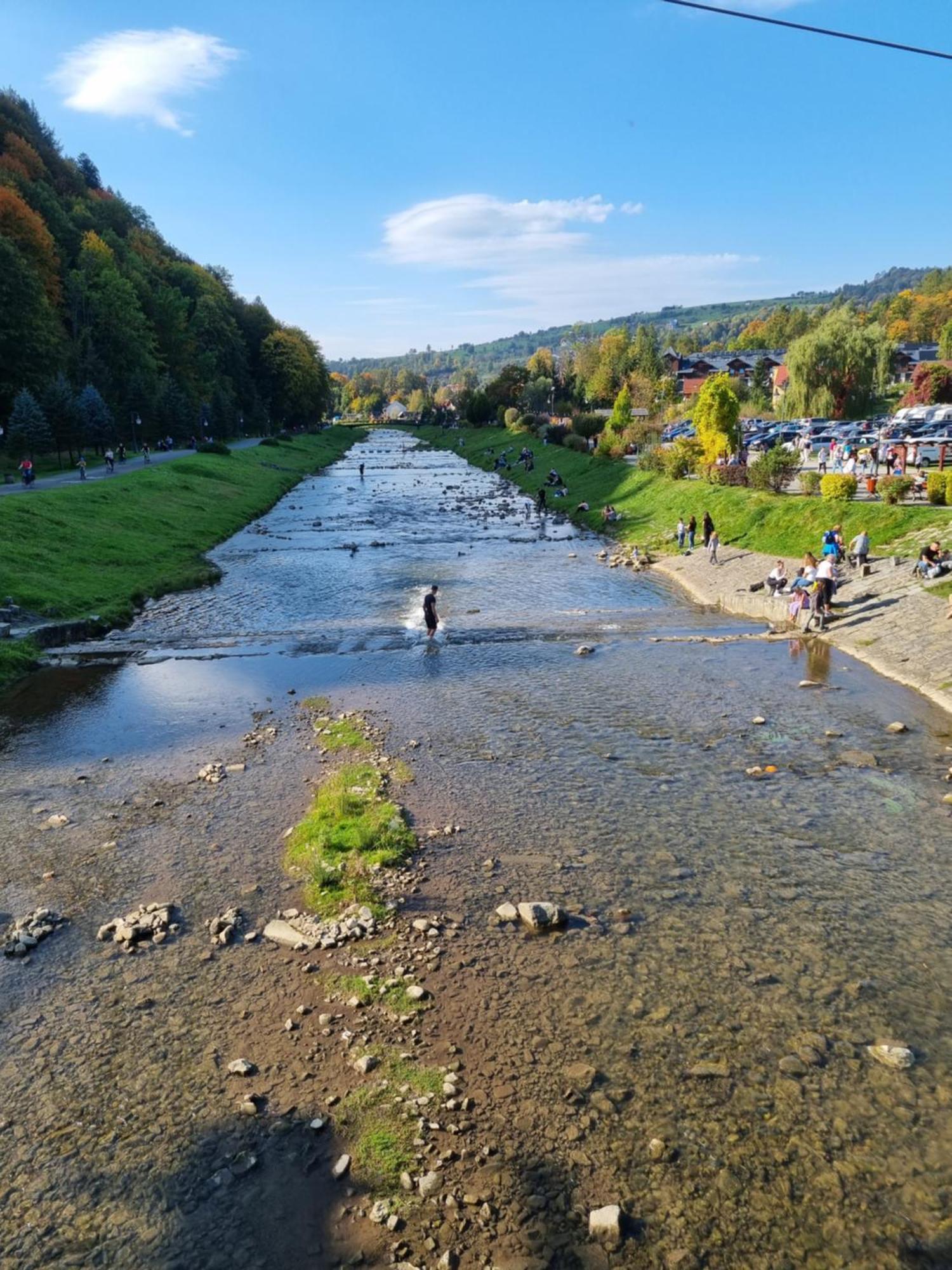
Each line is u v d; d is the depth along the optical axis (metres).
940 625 23.95
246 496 67.88
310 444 131.62
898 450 44.41
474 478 90.44
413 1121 8.45
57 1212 7.61
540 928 11.70
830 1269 6.82
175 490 60.16
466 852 13.97
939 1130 8.14
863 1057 9.15
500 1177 7.80
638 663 24.91
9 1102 8.90
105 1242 7.30
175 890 13.05
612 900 12.42
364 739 19.14
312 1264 7.03
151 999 10.49
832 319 78.44
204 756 18.64
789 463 42.06
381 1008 10.16
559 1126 8.35
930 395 88.62
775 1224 7.24
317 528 56.38
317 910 12.32
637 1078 8.94
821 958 10.95
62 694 23.38
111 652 27.41
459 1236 7.23
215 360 127.94
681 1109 8.51
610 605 32.97
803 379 78.19
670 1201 7.49
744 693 21.83
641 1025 9.75
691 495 47.44
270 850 14.19
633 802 15.72
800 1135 8.14
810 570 28.55
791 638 27.02
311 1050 9.51
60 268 100.12
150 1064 9.39
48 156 129.00
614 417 83.62
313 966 11.01
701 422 53.00
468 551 46.50
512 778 16.94
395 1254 7.08
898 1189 7.53
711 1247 7.05
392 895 12.66
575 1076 8.98
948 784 16.00
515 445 107.56
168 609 33.62
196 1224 7.44
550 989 10.43
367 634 29.12
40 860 14.12
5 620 28.39
